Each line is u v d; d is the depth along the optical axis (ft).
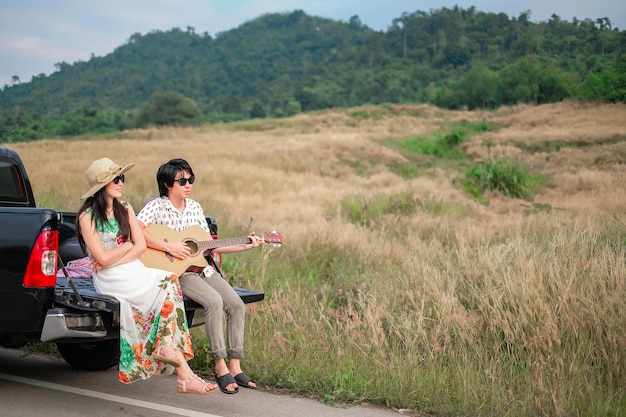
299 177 109.81
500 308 21.90
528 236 38.19
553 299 22.07
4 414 16.01
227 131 323.57
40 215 16.52
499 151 165.78
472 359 19.71
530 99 434.71
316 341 21.18
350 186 102.32
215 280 18.04
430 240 40.47
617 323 20.15
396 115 374.22
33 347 22.98
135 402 17.39
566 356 19.08
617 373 18.19
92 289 17.28
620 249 29.17
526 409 17.02
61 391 18.12
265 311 23.57
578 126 216.54
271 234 18.47
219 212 53.26
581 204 69.15
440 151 181.16
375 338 20.42
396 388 18.28
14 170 21.39
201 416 16.44
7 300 16.48
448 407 17.30
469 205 67.97
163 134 306.96
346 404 17.83
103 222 16.48
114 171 16.44
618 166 120.16
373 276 30.19
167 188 18.16
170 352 15.84
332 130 285.84
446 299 22.85
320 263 36.78
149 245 17.40
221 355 17.12
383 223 47.44
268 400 18.07
